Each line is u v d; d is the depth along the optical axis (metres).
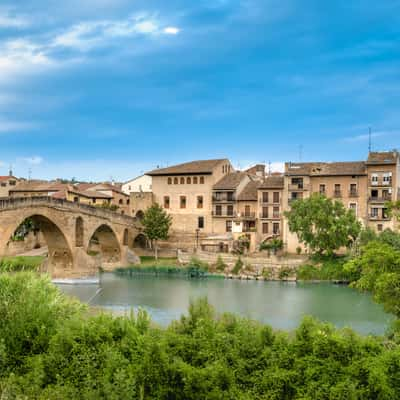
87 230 74.62
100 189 116.50
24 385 20.56
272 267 71.94
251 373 20.91
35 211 62.38
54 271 70.31
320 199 71.75
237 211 90.50
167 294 58.28
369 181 81.00
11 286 25.42
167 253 89.81
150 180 124.56
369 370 19.31
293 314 46.31
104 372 20.59
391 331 29.27
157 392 20.12
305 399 18.94
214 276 74.12
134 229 89.25
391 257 27.89
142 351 21.56
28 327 23.78
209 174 93.12
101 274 77.94
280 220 85.62
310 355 20.70
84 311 29.05
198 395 19.80
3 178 124.88
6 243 57.69
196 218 93.81
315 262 70.75
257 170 109.69
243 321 25.73
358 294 57.66
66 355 21.86
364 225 80.56
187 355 21.92
